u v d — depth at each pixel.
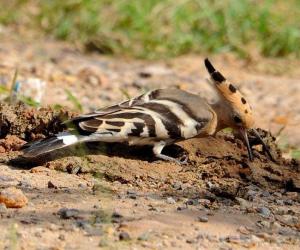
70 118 12.01
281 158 12.46
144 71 20.42
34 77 18.14
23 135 12.34
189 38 22.56
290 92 20.12
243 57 22.55
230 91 12.36
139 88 18.31
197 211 10.39
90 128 11.21
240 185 11.48
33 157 11.14
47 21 23.09
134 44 22.47
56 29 22.80
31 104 14.60
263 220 10.39
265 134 12.84
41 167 11.44
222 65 22.00
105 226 9.58
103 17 22.75
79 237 9.26
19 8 23.77
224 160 12.00
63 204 10.20
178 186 11.20
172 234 9.57
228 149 12.39
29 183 10.84
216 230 9.86
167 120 11.59
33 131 12.35
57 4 23.11
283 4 24.22
